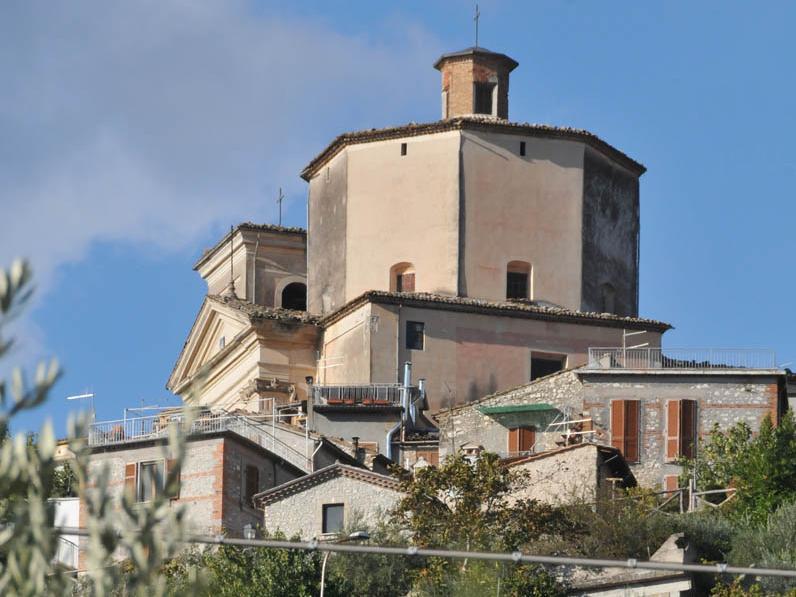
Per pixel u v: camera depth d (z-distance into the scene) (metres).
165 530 33.03
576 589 106.56
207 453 133.50
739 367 147.38
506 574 106.88
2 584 32.44
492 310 163.88
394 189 171.25
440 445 151.38
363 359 162.00
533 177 170.88
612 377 147.38
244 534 121.81
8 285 32.44
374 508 124.94
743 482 130.62
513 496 125.31
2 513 32.81
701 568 56.34
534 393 149.75
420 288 168.50
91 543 33.09
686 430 144.88
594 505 119.88
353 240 171.62
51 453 32.91
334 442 153.25
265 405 165.75
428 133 170.62
